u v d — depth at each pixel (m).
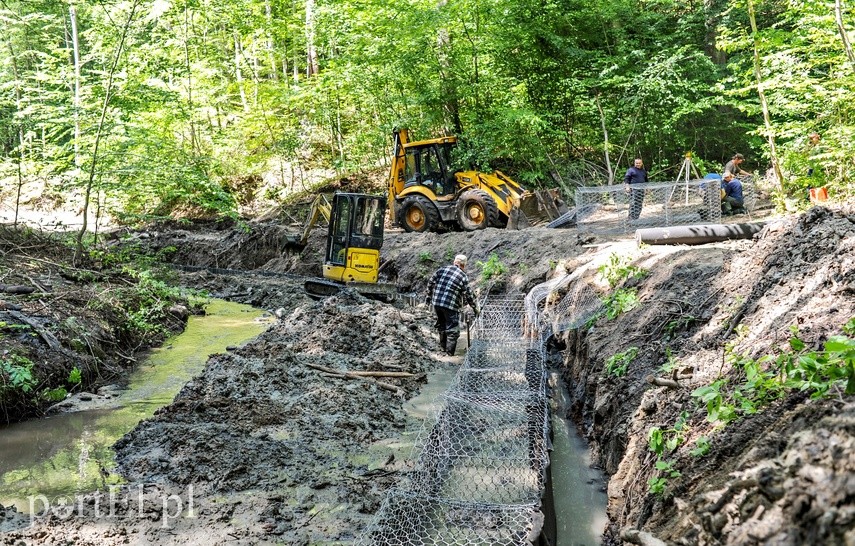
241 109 27.09
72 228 21.58
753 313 5.14
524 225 15.94
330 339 9.98
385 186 22.69
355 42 20.36
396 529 4.77
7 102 15.88
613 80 17.11
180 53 26.34
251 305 14.87
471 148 17.97
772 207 12.57
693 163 15.67
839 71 9.66
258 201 24.11
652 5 19.70
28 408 7.65
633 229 11.70
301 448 6.52
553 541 4.86
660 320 6.63
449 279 10.02
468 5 18.39
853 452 2.31
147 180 15.87
